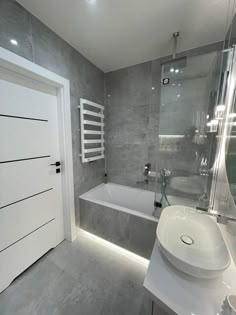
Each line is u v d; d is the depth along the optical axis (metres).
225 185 1.12
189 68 1.55
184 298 0.62
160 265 0.77
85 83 1.96
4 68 1.18
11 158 1.28
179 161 1.76
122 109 2.30
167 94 1.73
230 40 1.19
